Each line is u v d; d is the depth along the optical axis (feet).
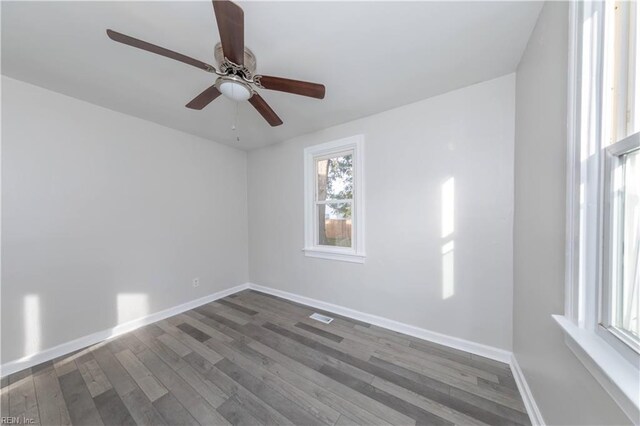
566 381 2.98
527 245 4.40
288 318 8.13
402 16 3.80
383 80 5.63
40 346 5.84
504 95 5.46
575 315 2.74
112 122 7.11
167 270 8.43
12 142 5.52
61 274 6.19
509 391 4.70
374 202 7.47
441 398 4.56
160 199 8.25
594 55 2.56
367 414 4.25
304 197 9.32
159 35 4.23
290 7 3.60
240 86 4.43
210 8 3.67
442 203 6.30
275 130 8.79
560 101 3.14
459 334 6.15
